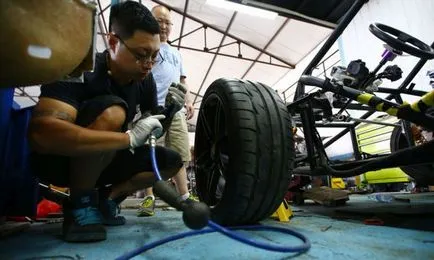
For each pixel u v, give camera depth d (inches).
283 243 26.6
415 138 58.7
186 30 276.2
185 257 22.8
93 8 18.0
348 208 57.5
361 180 157.5
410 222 36.7
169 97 42.1
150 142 29.8
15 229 38.1
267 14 203.6
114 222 42.8
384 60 45.0
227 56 284.7
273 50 268.7
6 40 14.1
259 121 33.7
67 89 31.5
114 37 32.8
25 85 17.5
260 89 37.2
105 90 37.1
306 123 48.3
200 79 350.6
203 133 45.4
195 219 16.7
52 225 47.4
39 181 50.8
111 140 29.5
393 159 36.5
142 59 33.0
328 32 222.4
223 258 22.2
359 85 43.9
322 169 47.5
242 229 34.1
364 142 132.7
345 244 25.4
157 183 20.6
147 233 35.4
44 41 15.4
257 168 32.3
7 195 48.0
